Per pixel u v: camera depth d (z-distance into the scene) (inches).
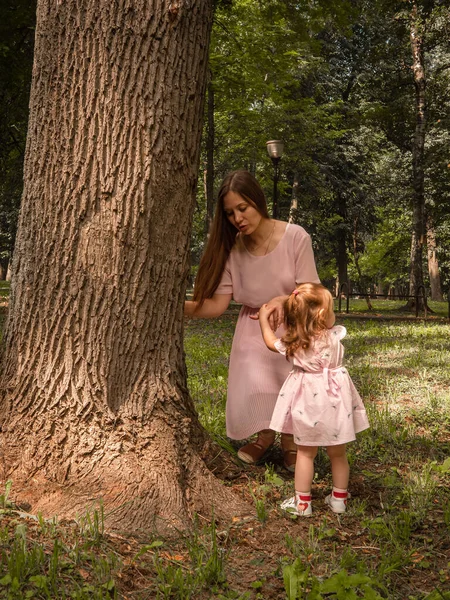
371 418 215.6
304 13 598.5
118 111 127.5
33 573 100.3
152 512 123.7
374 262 1884.8
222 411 219.8
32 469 128.0
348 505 143.5
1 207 935.0
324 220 1405.0
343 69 1298.0
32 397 131.8
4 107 606.9
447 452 186.2
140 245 131.6
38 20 131.4
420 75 948.6
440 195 1181.1
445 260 1705.2
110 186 128.3
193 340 443.5
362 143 1300.4
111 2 126.0
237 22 798.5
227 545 121.4
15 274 135.9
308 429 136.0
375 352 384.2
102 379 131.4
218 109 949.2
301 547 120.9
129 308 132.5
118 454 128.4
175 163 133.3
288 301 142.9
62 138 128.3
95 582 101.3
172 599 101.0
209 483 138.9
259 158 1044.5
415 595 106.2
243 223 156.1
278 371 159.9
